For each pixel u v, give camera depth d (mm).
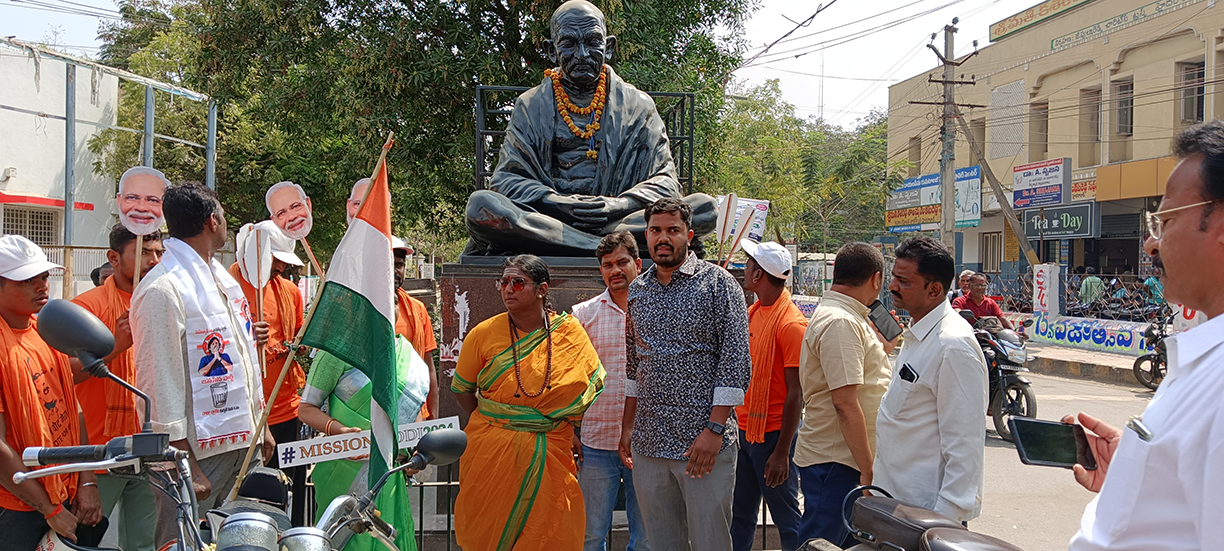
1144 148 20156
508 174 6520
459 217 13789
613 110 6758
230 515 2279
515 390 3711
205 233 3629
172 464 2188
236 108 19328
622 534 4875
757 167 27562
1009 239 25031
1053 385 13117
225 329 3545
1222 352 1551
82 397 4219
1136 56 20375
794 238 31297
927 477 3094
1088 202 21328
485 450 3707
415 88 11367
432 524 4871
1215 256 1656
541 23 11141
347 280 3201
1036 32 23656
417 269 31281
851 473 3764
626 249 4355
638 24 11742
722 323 3541
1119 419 10086
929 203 27375
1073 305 18859
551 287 5617
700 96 12430
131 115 19734
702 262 3668
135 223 3602
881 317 4059
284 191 4699
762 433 4242
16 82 17188
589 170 6707
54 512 3270
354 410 3744
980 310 9836
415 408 3871
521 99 6812
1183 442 1543
